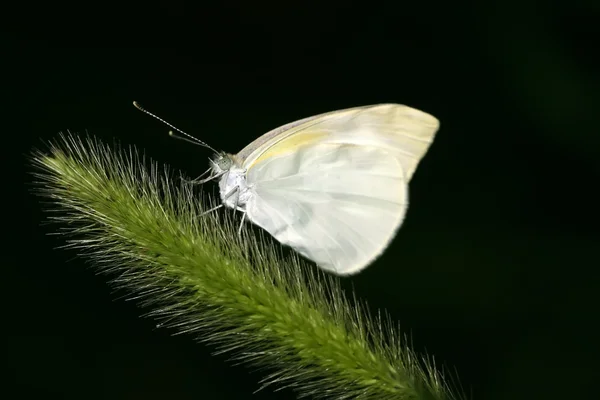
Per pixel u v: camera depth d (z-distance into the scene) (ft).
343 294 1.05
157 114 1.32
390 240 1.13
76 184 1.04
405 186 1.12
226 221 1.07
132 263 1.04
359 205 1.13
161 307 1.04
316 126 1.13
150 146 1.31
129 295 1.04
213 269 1.05
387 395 1.04
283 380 1.04
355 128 1.13
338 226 1.13
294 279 1.06
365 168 1.13
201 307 1.05
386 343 1.05
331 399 1.04
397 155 1.13
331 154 1.13
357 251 1.13
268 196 1.13
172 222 1.05
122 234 1.04
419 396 1.04
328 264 1.14
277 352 1.04
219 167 1.13
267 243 1.06
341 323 1.05
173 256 1.04
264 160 1.13
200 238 1.05
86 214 1.04
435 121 1.12
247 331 1.05
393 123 1.12
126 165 1.06
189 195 1.06
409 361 1.04
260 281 1.05
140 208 1.05
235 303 1.04
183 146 1.31
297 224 1.14
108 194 1.05
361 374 1.04
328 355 1.04
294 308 1.05
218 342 1.04
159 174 1.06
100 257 1.04
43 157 1.05
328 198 1.13
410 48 1.34
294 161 1.13
